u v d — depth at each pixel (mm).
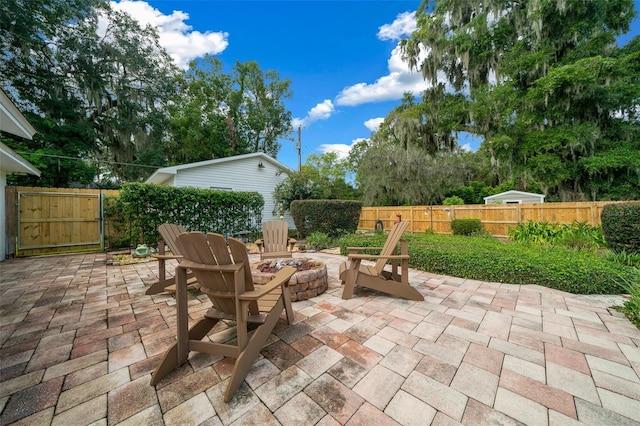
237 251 1663
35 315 2693
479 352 1948
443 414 1368
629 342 2074
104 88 11930
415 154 12766
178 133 15898
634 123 9609
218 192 7770
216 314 1958
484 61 11578
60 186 10961
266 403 1449
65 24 10391
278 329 2334
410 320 2510
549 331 2270
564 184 10219
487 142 10742
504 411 1389
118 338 2217
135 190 6207
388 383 1607
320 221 8766
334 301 3047
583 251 4691
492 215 8617
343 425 1295
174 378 1668
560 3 8758
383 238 6215
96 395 1524
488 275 3828
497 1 10719
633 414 1364
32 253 6297
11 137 9844
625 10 9453
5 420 1341
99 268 4914
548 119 9727
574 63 8539
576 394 1512
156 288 3371
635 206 4277
